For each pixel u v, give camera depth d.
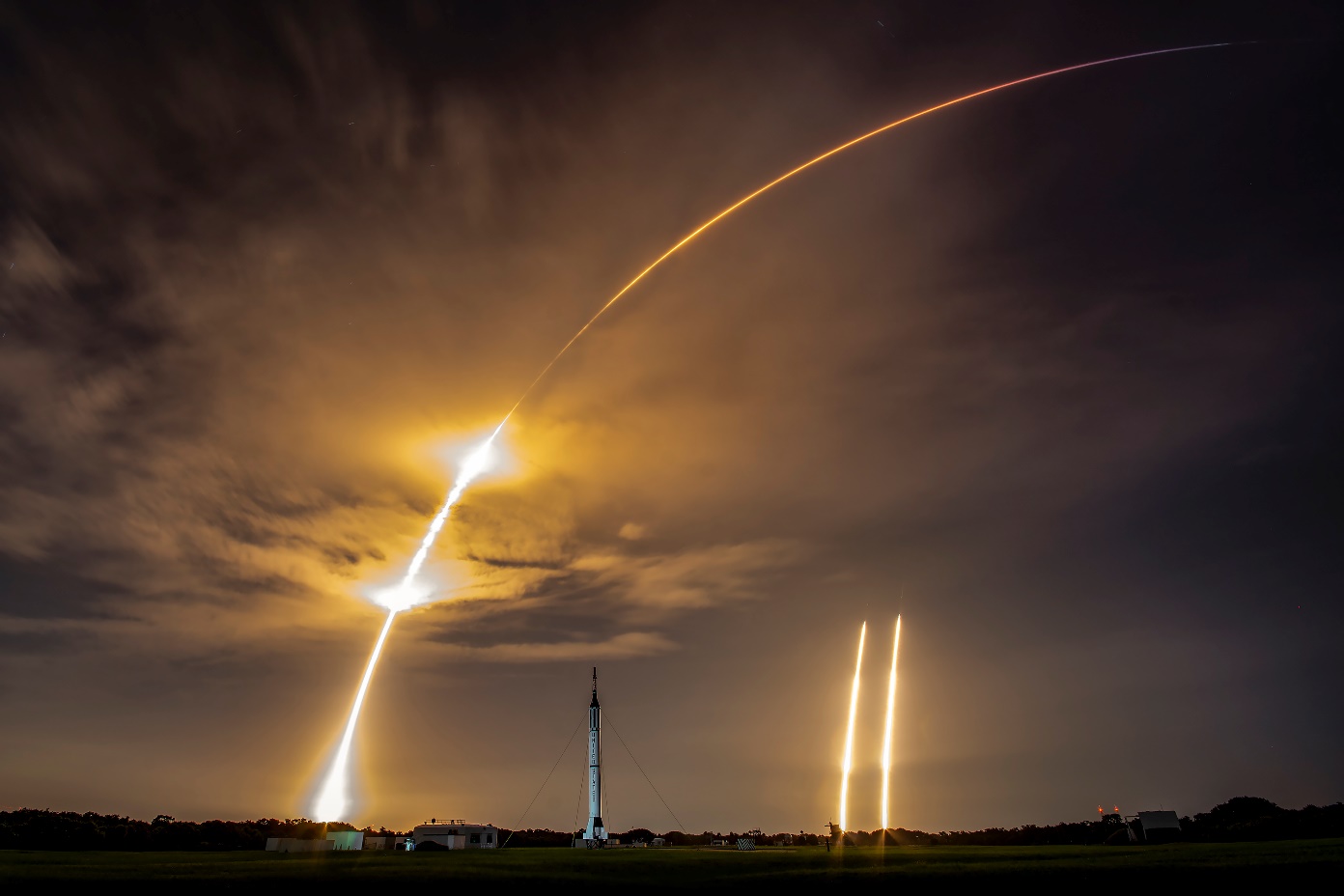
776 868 78.62
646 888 67.06
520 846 132.25
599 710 137.50
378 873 73.19
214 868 78.06
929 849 106.69
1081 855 86.62
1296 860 74.56
